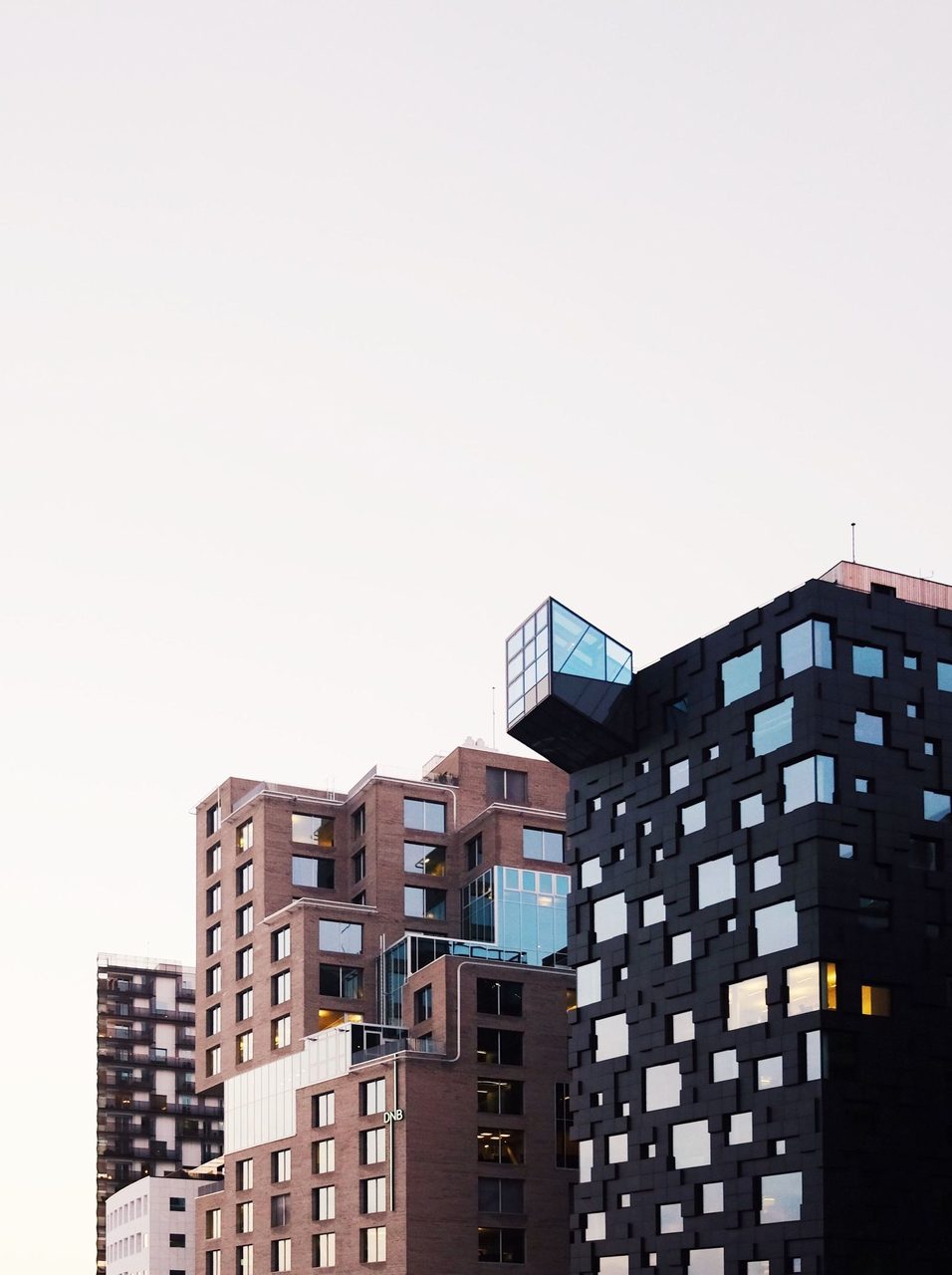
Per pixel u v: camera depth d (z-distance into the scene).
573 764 102.88
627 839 97.38
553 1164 124.88
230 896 156.50
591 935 99.69
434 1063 122.94
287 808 153.25
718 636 92.31
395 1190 120.38
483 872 146.62
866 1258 77.88
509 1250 121.19
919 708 87.00
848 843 83.06
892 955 82.50
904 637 87.56
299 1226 132.75
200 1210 151.00
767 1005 83.81
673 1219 88.31
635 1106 92.81
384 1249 120.75
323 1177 130.38
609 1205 93.56
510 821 146.25
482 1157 122.44
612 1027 96.56
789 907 83.69
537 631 99.38
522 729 100.44
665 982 91.81
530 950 143.00
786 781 85.50
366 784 151.88
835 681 84.94
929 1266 79.06
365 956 144.62
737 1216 83.12
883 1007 81.75
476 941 145.00
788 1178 80.50
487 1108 123.88
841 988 80.75
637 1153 92.06
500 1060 125.56
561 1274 122.31
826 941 80.88
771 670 87.50
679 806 93.50
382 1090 125.31
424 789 151.88
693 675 93.88
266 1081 143.00
